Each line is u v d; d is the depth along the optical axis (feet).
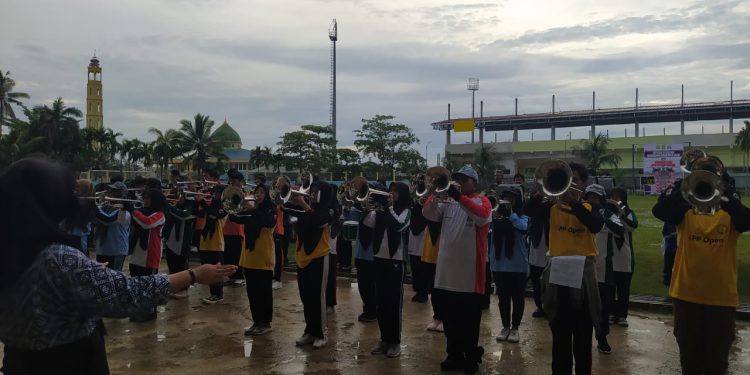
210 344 21.81
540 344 22.02
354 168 193.57
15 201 7.04
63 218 7.76
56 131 159.84
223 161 192.95
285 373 18.52
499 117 349.41
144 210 26.03
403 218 20.90
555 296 15.76
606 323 20.80
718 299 14.30
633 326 24.86
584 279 15.48
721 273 14.30
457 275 18.24
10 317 7.09
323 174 131.85
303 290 21.53
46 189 7.29
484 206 17.97
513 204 22.66
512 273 22.43
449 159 247.09
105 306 7.30
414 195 26.99
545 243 25.71
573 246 15.85
